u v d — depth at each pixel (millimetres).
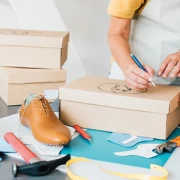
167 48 1227
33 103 935
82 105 996
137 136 944
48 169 724
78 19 1993
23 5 2078
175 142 873
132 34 1277
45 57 1317
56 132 854
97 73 2043
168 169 759
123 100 943
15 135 901
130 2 1162
